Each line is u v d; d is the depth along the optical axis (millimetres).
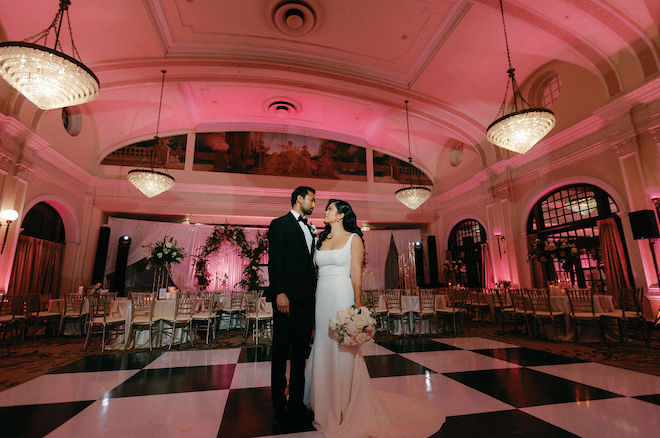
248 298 6180
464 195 11398
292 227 2207
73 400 2525
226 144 11609
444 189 12656
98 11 5953
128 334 4941
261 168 11711
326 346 2059
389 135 12133
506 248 9383
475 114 9242
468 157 11320
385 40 7336
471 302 8609
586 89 7211
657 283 5891
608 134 6742
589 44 6324
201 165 11266
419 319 6074
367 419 1902
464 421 2041
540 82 8180
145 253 10500
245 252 11031
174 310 5160
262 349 4824
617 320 5414
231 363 3844
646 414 2139
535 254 6594
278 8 6574
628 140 6324
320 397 1992
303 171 12039
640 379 2979
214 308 6066
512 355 4094
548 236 8477
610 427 1942
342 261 2135
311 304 2174
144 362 3922
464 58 7520
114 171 10438
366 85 8656
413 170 13250
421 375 3137
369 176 12680
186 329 5668
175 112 10391
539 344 4969
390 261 12531
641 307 5133
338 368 2008
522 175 8984
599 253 7445
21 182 7086
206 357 4215
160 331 5141
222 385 2924
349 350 2055
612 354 4160
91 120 9539
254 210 11297
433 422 1981
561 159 7848
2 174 6617
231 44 7434
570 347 4691
